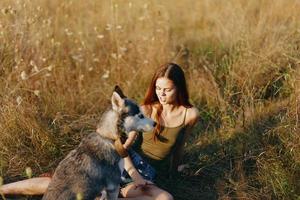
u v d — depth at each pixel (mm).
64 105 4801
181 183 4012
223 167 4176
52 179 3330
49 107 4684
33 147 4234
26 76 4500
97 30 6082
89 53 5625
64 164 3344
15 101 4441
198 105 4965
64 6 6367
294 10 5910
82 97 4980
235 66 5145
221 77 5230
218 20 6016
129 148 3580
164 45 5680
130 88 5191
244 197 3734
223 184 3920
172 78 3562
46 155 4180
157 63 5461
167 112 3678
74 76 5320
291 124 4176
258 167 3963
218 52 5668
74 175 3283
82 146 3389
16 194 3715
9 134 4215
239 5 6117
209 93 5027
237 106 4719
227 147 4320
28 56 5043
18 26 5090
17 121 4281
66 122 4629
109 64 5551
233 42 5551
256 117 4531
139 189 3518
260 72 5016
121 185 3594
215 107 4883
